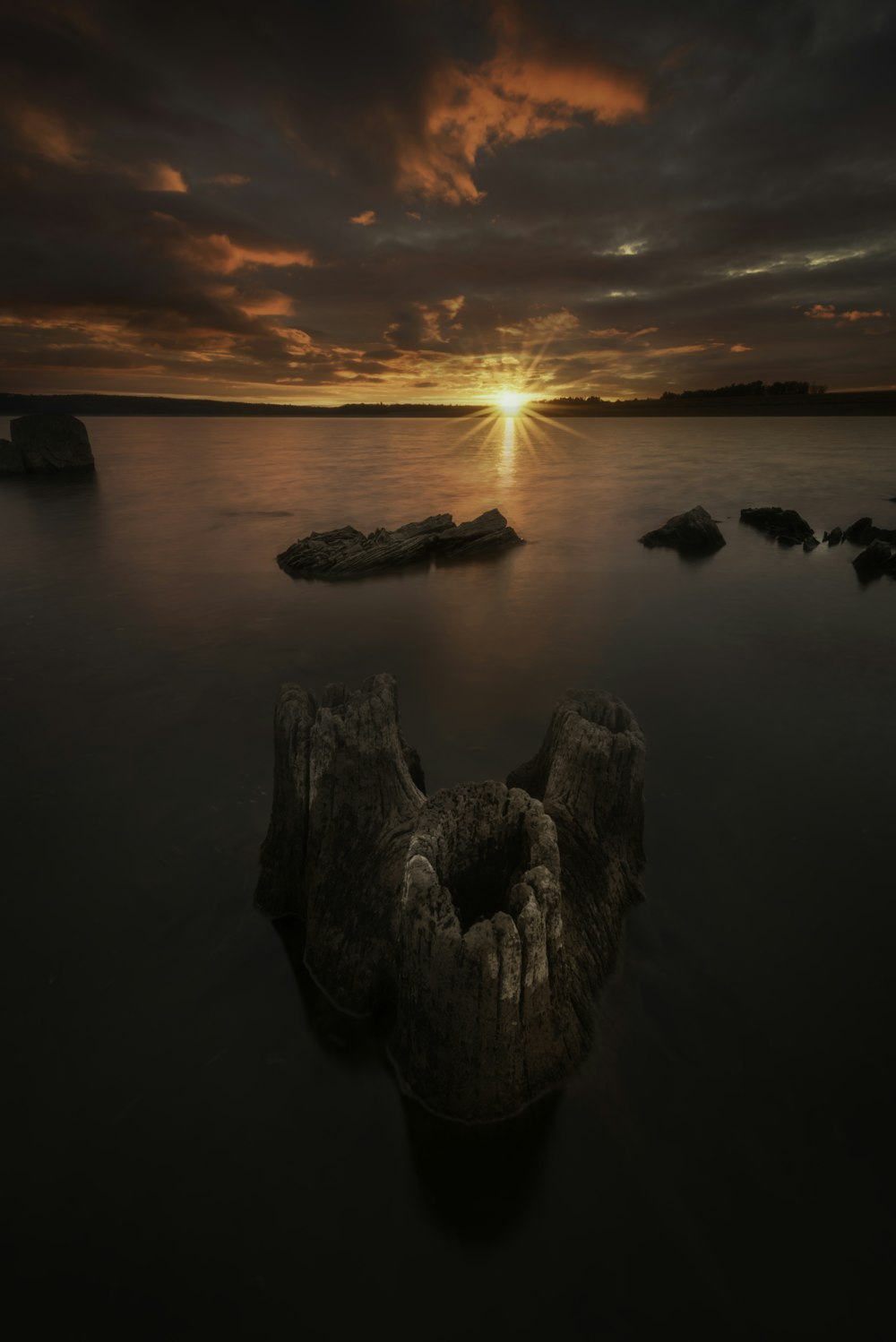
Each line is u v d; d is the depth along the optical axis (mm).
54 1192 4332
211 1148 4582
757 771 9609
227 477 49969
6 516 33875
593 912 5859
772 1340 3584
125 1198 4301
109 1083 5059
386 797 6219
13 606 19234
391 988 5504
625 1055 5113
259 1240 4074
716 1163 4418
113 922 6723
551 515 34312
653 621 17594
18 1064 5219
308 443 91938
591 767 6414
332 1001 5617
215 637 16609
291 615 18469
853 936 6395
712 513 33688
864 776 9477
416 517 34375
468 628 17250
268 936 6426
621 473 50750
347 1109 4809
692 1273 3873
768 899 6902
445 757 10297
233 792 9289
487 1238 4059
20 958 6281
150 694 12945
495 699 12672
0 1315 3738
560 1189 4297
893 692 12617
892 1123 4660
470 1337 3625
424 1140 4602
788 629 16703
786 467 52312
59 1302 3795
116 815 8727
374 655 15297
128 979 6004
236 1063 5176
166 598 20234
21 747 10750
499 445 84562
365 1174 4410
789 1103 4793
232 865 7609
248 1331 3662
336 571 22969
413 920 4516
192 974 6031
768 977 5883
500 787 5410
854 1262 3906
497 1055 4551
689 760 9977
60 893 7184
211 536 29656
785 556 24891
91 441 97500
